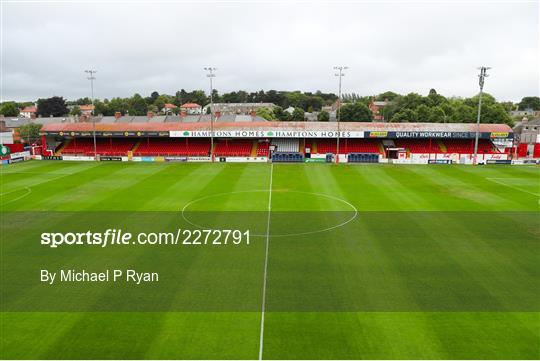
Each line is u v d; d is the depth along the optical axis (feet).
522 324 52.44
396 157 214.28
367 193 128.26
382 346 47.88
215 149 224.94
